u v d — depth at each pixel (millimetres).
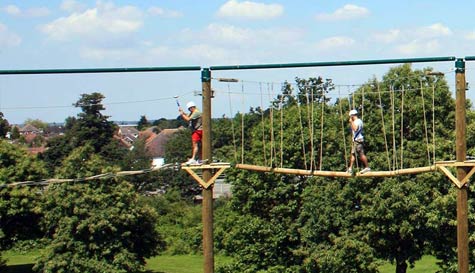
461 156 18672
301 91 31438
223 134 69062
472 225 33469
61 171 46719
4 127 114562
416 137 37781
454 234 35750
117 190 47062
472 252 33188
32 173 50938
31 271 55688
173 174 89875
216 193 86938
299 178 40156
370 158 37188
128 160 87875
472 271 34031
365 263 35938
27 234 51656
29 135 147125
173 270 58406
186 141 95750
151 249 49312
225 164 18344
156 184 89875
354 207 37719
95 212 45906
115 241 46281
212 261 18281
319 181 38094
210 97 18078
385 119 37469
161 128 157625
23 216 50812
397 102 37281
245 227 39688
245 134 66500
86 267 45281
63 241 46000
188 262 63219
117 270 45562
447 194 35031
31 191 50125
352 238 36312
